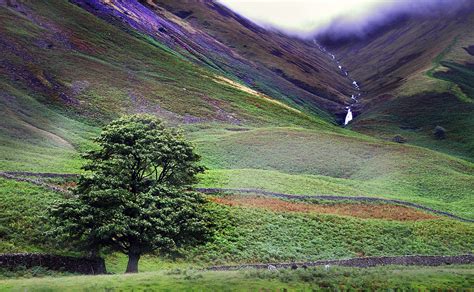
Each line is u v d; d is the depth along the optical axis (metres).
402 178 97.62
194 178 52.75
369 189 88.31
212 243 50.88
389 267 40.31
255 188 73.25
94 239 40.88
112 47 161.88
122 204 42.09
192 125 125.94
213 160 99.31
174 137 51.03
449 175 100.38
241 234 53.84
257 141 112.94
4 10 149.12
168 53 185.38
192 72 170.75
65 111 111.81
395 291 29.27
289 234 55.41
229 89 166.12
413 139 177.50
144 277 31.17
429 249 55.62
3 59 121.44
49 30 150.12
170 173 51.75
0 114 94.69
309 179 85.69
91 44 155.38
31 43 136.38
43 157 77.81
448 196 90.12
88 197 42.50
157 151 46.84
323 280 30.75
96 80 132.25
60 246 43.78
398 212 68.69
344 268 35.81
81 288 27.89
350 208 68.25
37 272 37.00
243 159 101.88
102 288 27.94
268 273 32.12
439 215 71.69
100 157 48.28
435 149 164.00
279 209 62.16
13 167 66.06
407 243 56.72
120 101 126.00
